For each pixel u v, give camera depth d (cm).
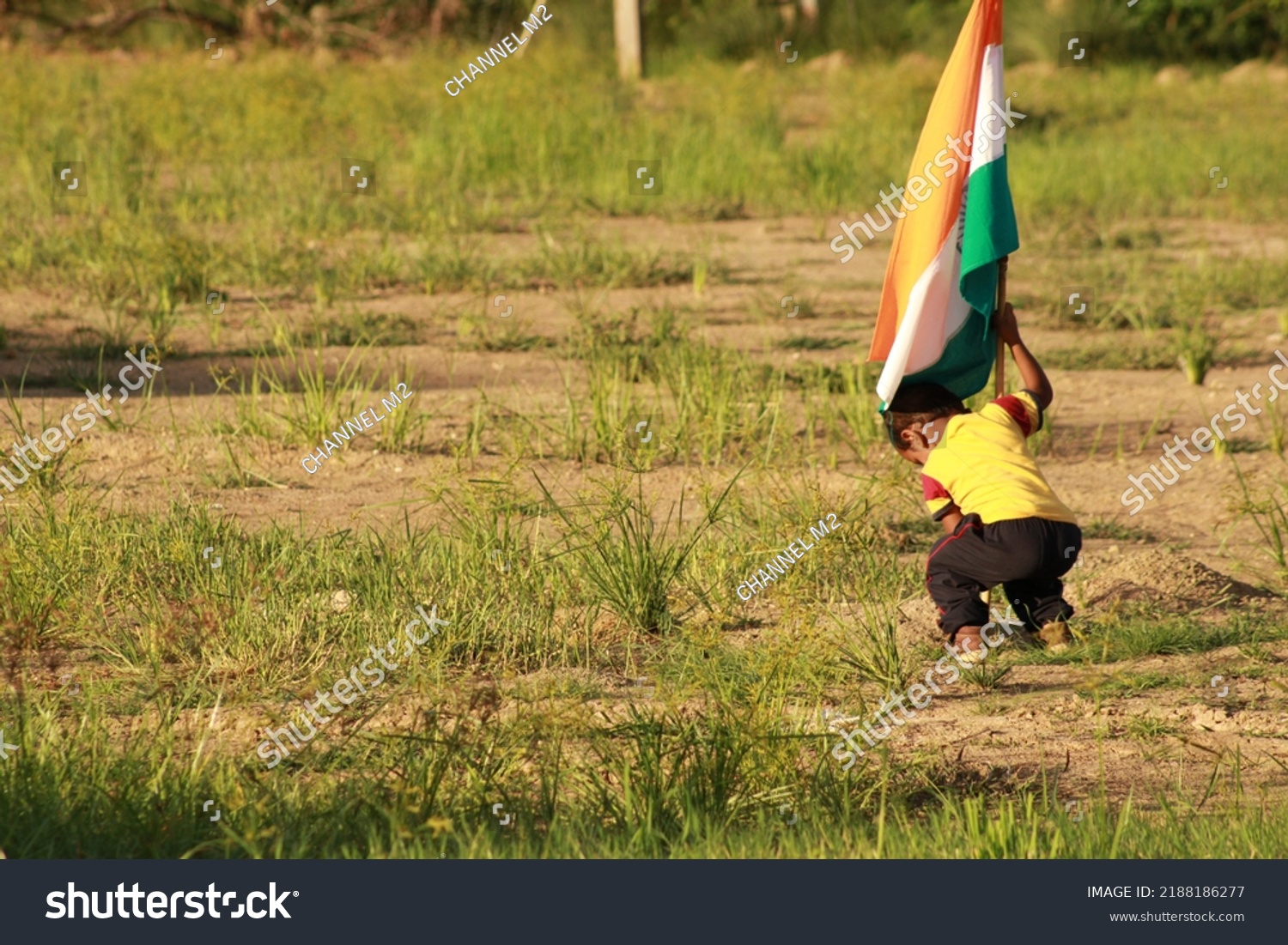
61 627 2211
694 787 1662
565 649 2191
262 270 4912
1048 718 1997
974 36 2131
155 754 1738
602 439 3259
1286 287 5109
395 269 5050
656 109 8944
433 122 7344
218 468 3119
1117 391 3956
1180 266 5300
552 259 5238
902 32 12656
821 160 7081
